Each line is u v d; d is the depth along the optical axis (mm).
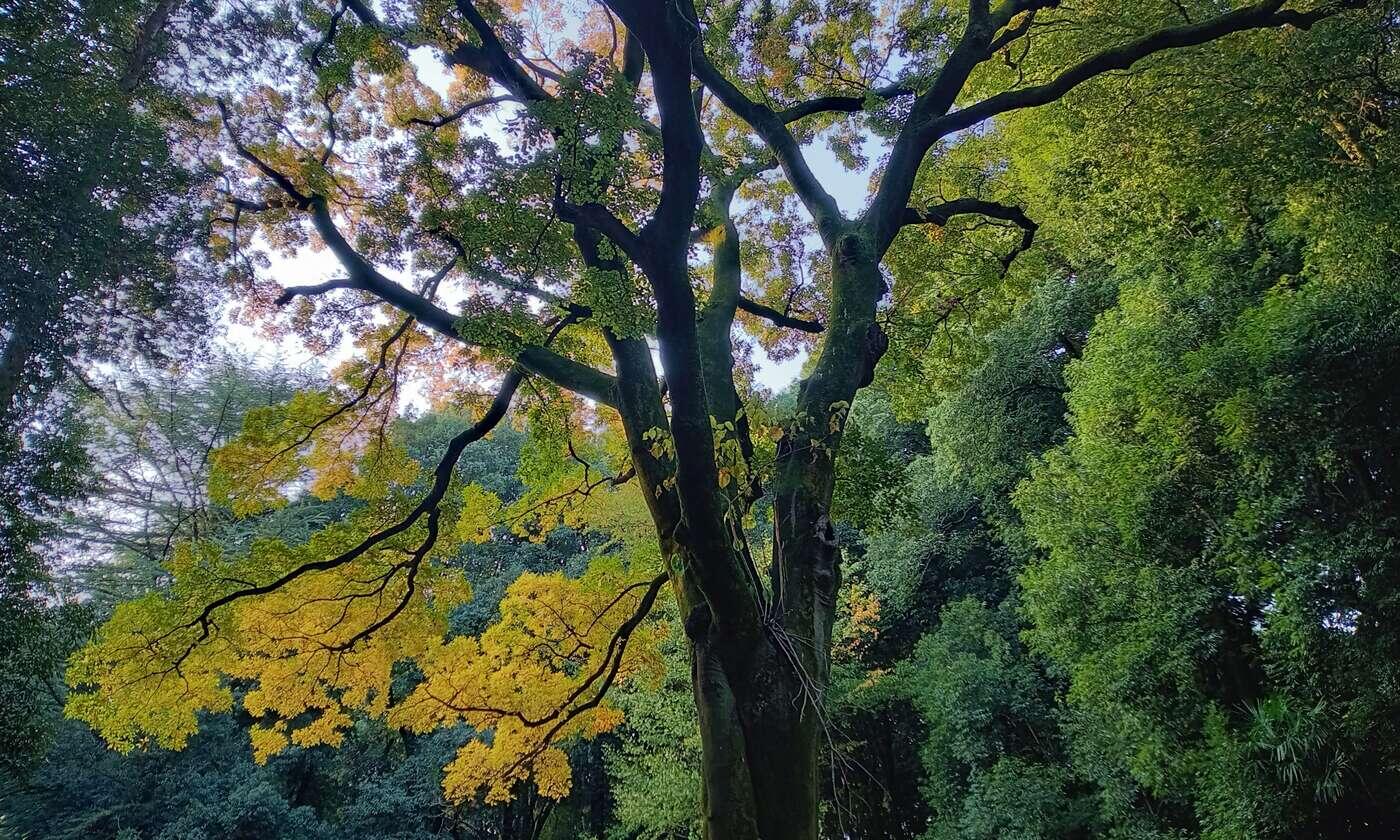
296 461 7160
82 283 7316
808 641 4164
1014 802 11445
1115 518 10094
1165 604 9297
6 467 8711
